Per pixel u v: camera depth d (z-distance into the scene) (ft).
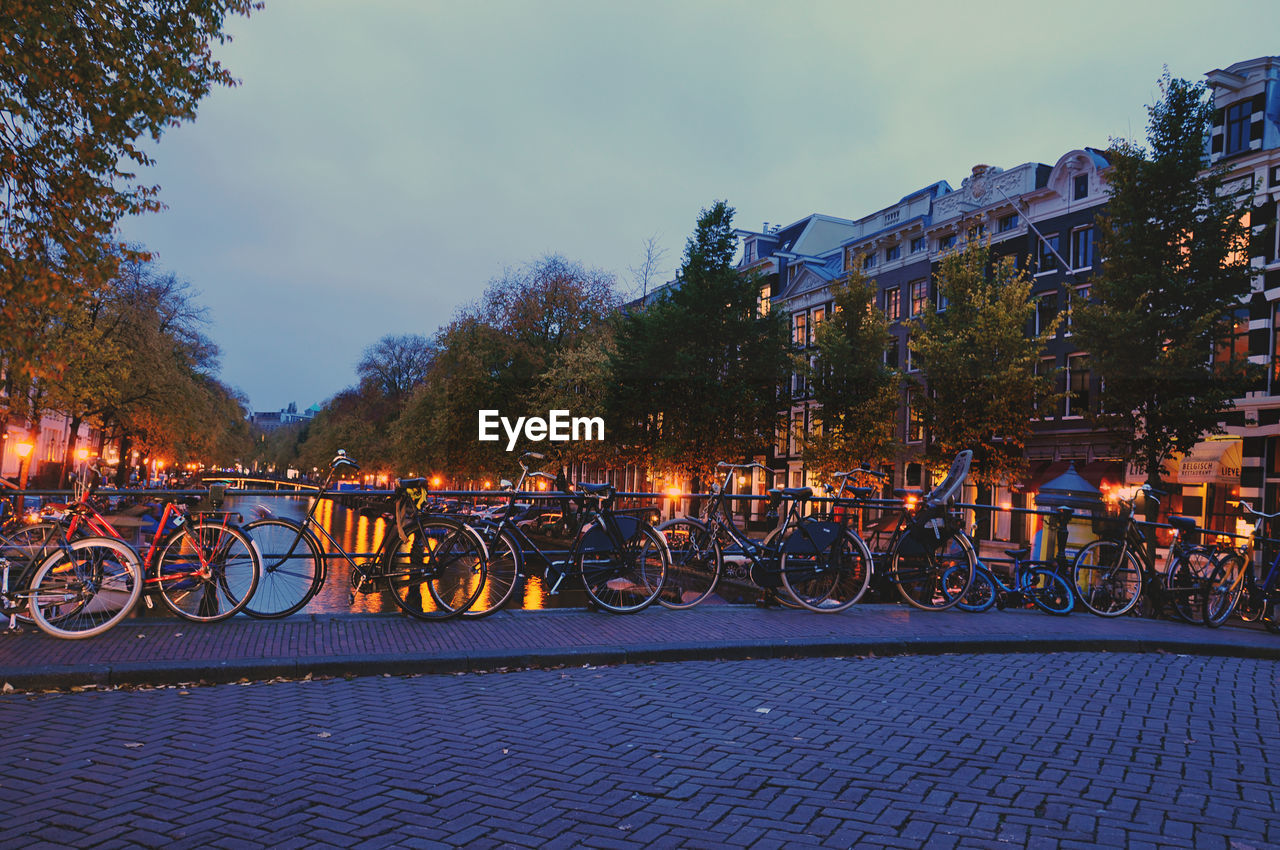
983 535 111.96
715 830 12.31
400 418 200.23
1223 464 86.94
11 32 31.76
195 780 14.01
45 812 12.55
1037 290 111.04
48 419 178.70
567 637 25.52
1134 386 67.26
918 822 12.66
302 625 25.93
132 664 20.66
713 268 106.83
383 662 22.09
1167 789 14.16
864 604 33.40
